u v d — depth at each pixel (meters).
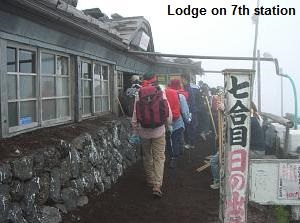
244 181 5.04
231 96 4.93
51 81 6.44
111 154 7.54
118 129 8.48
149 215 5.98
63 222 4.99
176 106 8.38
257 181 6.18
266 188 6.20
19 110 5.43
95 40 7.73
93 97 8.25
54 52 6.46
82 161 6.02
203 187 7.45
